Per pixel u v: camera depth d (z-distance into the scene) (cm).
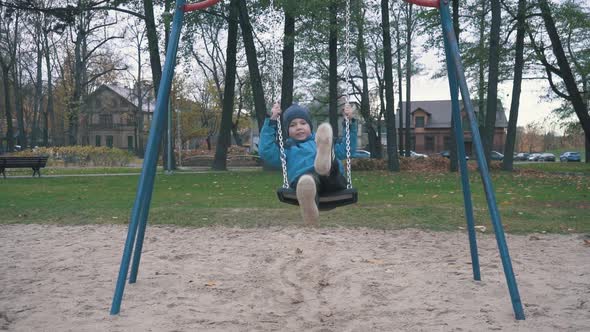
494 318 386
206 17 2150
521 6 2070
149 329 364
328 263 568
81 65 3906
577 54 2369
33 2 2208
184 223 841
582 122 2228
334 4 1892
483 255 609
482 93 2439
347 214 909
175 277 517
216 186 1513
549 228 774
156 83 2256
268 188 1434
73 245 686
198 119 5444
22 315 395
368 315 396
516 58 2305
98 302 433
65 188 1477
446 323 374
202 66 4316
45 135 4572
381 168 2481
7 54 4328
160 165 3594
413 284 483
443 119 6569
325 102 3319
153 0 2178
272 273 531
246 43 2206
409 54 3328
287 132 489
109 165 3206
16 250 655
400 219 859
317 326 372
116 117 7025
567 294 445
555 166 3117
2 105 5762
